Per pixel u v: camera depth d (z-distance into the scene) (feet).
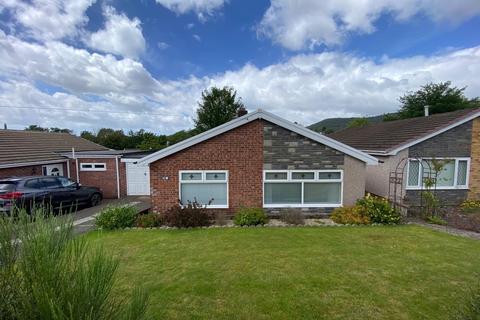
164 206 33.53
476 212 36.32
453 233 26.68
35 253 6.38
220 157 33.35
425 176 41.14
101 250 7.37
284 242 23.91
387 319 12.62
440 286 15.67
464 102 100.58
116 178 54.24
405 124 52.42
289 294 14.92
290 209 32.96
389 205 32.35
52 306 5.40
